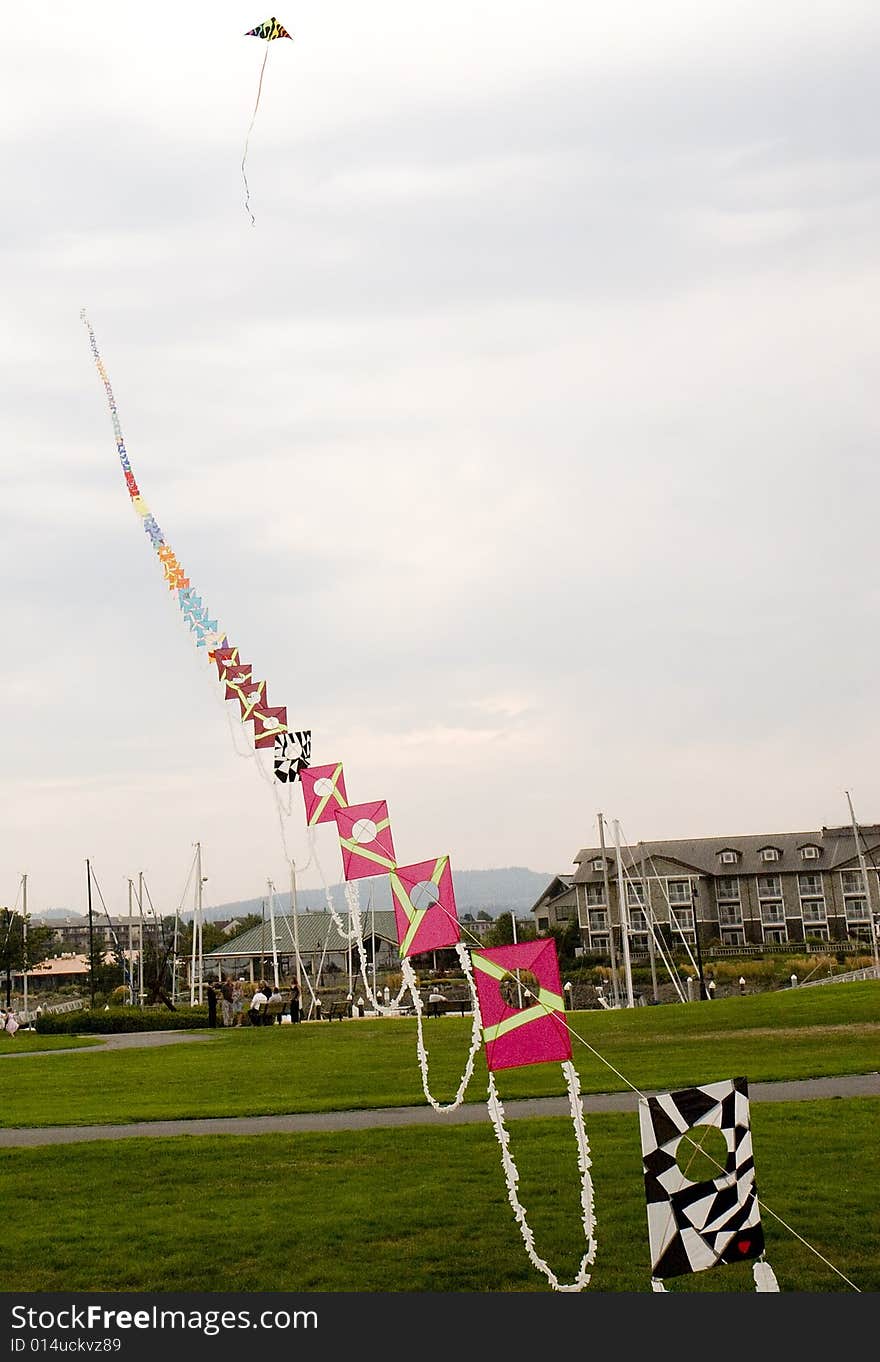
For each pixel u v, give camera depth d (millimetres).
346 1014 54781
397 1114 23094
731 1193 11289
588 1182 13023
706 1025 35875
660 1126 11234
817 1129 19531
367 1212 16156
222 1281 13984
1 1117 24516
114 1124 23047
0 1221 16266
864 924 113062
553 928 113500
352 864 19812
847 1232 14602
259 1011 48656
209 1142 20547
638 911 114625
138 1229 15750
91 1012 56750
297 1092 26922
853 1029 32938
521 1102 23828
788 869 115250
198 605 34125
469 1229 15367
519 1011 13195
